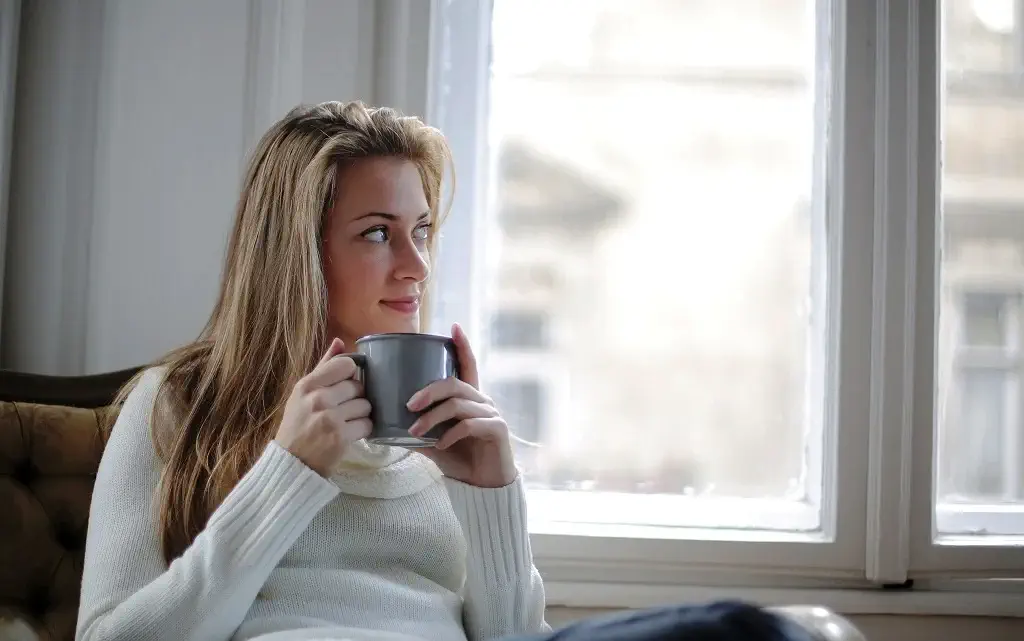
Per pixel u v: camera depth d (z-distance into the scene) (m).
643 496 1.67
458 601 1.14
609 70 1.77
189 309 1.53
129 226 1.53
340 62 1.55
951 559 1.56
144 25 1.54
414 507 1.12
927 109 1.58
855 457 1.57
